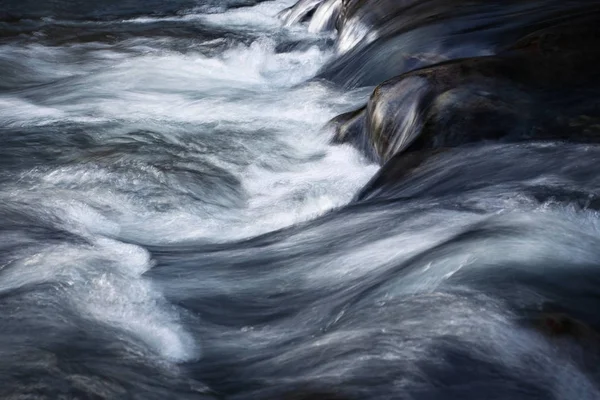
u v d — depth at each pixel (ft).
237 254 22.17
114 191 28.55
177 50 57.77
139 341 16.66
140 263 21.49
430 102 27.76
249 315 18.25
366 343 15.05
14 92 46.34
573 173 23.04
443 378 13.78
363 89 40.65
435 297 16.39
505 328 15.08
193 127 37.37
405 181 24.85
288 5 80.33
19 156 32.78
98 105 42.47
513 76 28.66
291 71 50.93
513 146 25.34
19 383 14.49
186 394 14.67
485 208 21.43
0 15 75.36
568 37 31.24
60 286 18.97
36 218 25.40
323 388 13.85
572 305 15.94
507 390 13.55
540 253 18.10
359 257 20.17
